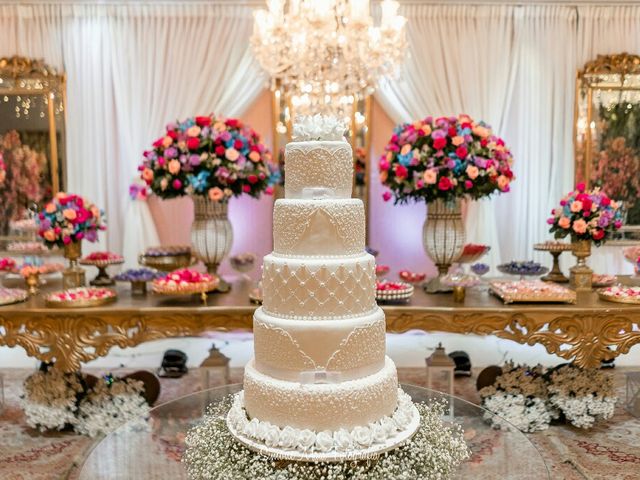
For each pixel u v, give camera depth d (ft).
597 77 16.81
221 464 5.63
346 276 5.82
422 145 10.60
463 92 16.76
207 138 10.67
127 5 16.47
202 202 11.29
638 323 10.03
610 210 11.23
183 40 16.63
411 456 5.64
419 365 14.60
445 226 11.08
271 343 5.91
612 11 16.71
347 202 5.97
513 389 11.07
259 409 5.97
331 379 5.76
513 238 17.35
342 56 12.75
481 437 6.70
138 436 6.84
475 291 11.54
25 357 15.20
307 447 5.51
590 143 17.02
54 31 16.53
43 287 12.15
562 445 10.03
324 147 5.94
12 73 16.51
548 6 16.67
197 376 13.80
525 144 17.04
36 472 9.09
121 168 17.01
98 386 11.03
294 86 14.20
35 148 16.85
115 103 16.81
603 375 11.07
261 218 17.65
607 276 12.53
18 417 11.37
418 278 12.67
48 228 11.28
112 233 17.22
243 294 11.24
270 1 12.28
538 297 10.11
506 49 16.74
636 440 10.23
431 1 16.52
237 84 16.79
